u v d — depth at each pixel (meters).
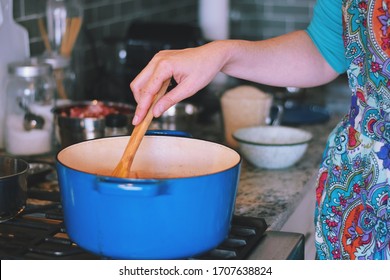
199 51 1.24
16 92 1.77
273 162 1.83
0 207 1.27
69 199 1.13
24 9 1.96
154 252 1.09
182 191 1.08
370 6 1.23
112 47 2.27
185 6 3.10
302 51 1.45
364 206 1.31
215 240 1.15
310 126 2.34
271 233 1.31
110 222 1.08
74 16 1.99
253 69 1.40
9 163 1.39
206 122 2.28
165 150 1.34
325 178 1.43
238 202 1.58
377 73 1.25
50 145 1.82
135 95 1.23
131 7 2.61
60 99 1.99
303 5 3.40
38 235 1.23
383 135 1.27
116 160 1.32
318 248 1.42
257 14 3.45
